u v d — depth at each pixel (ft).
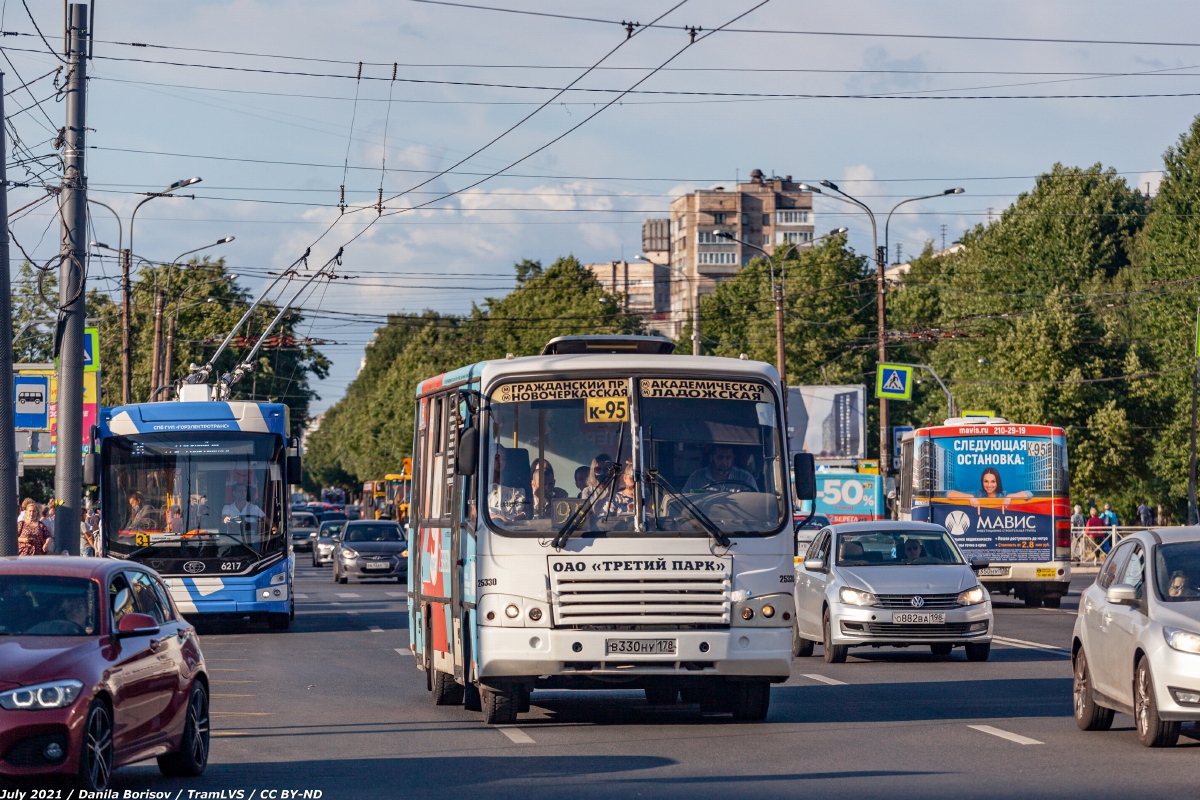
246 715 99.50
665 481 89.97
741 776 71.41
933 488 220.43
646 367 91.97
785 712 99.50
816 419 331.16
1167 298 448.24
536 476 90.17
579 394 91.30
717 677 89.56
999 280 491.72
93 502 254.68
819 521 238.27
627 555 88.69
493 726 92.89
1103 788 66.95
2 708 59.98
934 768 73.61
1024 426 220.02
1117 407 435.94
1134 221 503.20
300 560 505.66
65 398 152.97
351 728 92.12
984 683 118.01
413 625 116.37
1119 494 460.14
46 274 156.97
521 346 565.12
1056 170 500.33
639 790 67.62
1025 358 440.04
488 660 88.33
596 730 90.27
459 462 89.97
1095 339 440.04
